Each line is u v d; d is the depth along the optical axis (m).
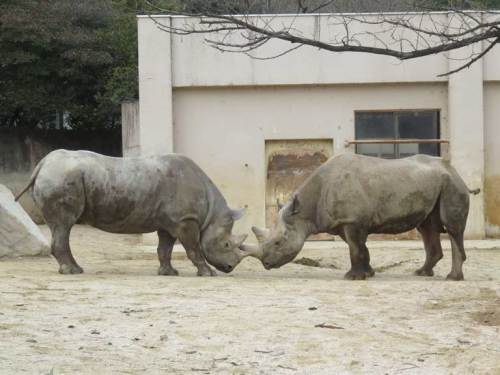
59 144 31.52
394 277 15.70
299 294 12.60
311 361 9.33
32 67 30.47
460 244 15.40
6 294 12.23
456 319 11.10
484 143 25.30
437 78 25.16
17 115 32.62
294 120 25.34
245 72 25.08
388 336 10.27
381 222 15.02
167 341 9.91
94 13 30.83
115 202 14.95
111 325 10.51
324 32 24.89
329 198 14.97
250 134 25.36
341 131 25.39
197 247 15.31
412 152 25.52
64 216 14.88
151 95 25.05
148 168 15.12
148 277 14.66
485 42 24.86
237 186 25.38
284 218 15.27
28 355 9.16
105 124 32.69
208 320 10.80
